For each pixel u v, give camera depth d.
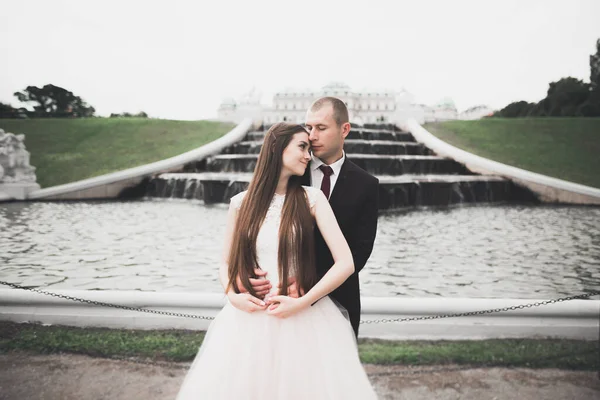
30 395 3.56
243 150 24.98
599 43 48.25
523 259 8.71
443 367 4.08
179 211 15.41
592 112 49.91
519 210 16.78
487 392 3.67
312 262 2.46
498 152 27.34
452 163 23.50
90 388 3.68
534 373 3.97
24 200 19.25
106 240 10.34
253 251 2.48
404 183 16.75
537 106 56.03
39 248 9.44
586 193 19.48
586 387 3.75
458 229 12.17
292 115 85.31
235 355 2.38
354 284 2.86
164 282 7.15
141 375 3.90
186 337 4.68
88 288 6.80
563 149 27.34
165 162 22.02
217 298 4.89
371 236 2.78
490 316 4.76
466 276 7.59
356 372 2.43
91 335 4.69
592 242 10.37
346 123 2.77
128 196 20.88
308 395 2.31
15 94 52.66
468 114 71.31
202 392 2.32
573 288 6.95
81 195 20.03
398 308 4.76
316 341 2.44
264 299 2.47
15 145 19.52
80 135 29.89
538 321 4.75
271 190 2.49
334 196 2.78
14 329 4.79
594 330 4.70
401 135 28.81
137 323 4.93
